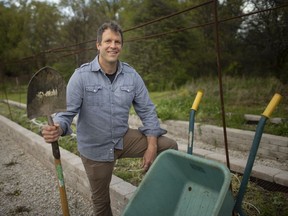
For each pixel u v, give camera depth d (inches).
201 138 225.9
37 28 991.0
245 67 518.6
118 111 93.7
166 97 416.5
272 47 462.9
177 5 634.8
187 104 319.3
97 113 92.2
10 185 168.7
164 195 84.5
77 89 90.1
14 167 196.9
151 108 99.8
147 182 81.0
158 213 83.4
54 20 973.2
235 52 547.8
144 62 622.5
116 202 126.2
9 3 1064.8
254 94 338.6
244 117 249.4
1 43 1002.1
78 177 148.8
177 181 87.0
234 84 407.8
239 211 77.0
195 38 630.5
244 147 198.7
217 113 265.0
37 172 184.7
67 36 910.4
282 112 255.8
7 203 148.3
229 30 536.1
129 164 169.6
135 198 78.7
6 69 906.1
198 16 617.6
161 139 99.6
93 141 95.1
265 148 186.5
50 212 137.4
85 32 898.7
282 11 404.5
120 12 874.8
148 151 94.4
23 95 682.8
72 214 132.6
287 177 131.7
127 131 99.3
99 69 91.0
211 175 79.1
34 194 155.8
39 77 85.5
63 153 171.3
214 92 376.8
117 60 93.4
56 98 87.3
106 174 98.3
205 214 81.4
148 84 604.1
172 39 625.9
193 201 85.1
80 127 96.3
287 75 429.7
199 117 265.7
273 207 117.7
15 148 239.8
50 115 83.7
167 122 257.0
